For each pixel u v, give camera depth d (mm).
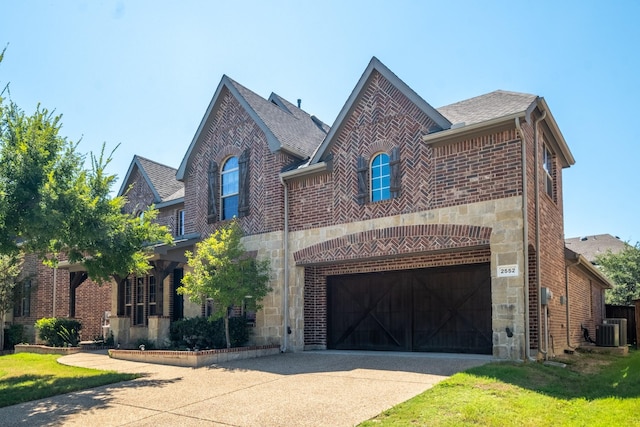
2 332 23250
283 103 21141
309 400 8445
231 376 11164
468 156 12750
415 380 9664
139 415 7949
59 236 11227
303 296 16125
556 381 9602
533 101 12562
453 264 14141
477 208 12430
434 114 13281
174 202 21281
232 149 17922
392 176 13953
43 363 14586
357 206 14680
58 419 7855
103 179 12320
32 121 11227
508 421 6809
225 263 14523
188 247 18047
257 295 15055
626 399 8195
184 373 11914
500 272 11852
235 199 17922
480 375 9438
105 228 11875
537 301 12117
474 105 14383
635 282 33938
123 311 18984
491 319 13398
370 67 14648
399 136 14039
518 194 11875
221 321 15844
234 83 18125
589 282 20875
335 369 11430
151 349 16125
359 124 14953
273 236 16281
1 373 12758
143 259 14242
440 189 13117
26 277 23922
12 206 10484
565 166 17281
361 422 7031
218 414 7844
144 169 23594
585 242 49062
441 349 14180
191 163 19438
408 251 13484
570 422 6895
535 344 12016
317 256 15375
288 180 16312
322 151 15500
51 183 10820
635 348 19031
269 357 14281
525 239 11625
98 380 10891
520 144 12008
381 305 15539
